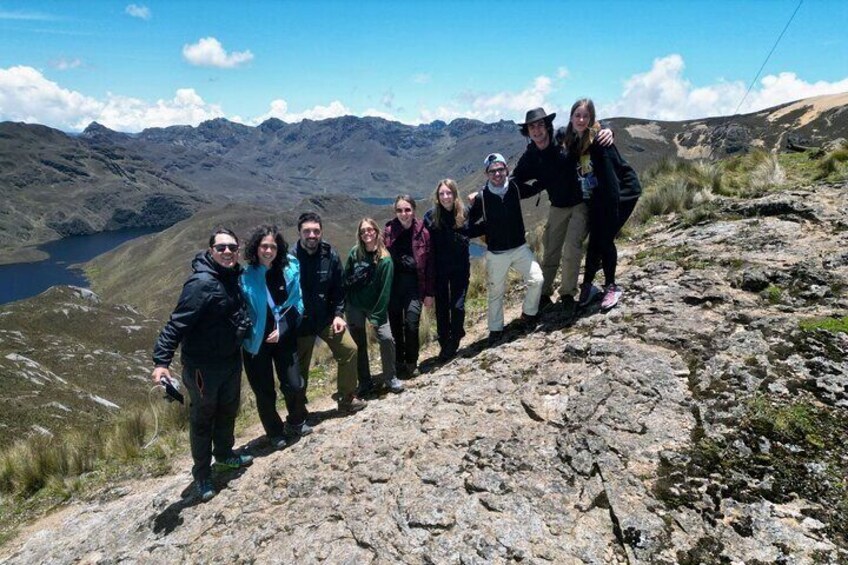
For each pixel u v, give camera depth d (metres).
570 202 5.92
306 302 5.81
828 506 2.97
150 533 4.61
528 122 5.60
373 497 3.97
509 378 5.09
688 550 2.95
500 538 3.28
